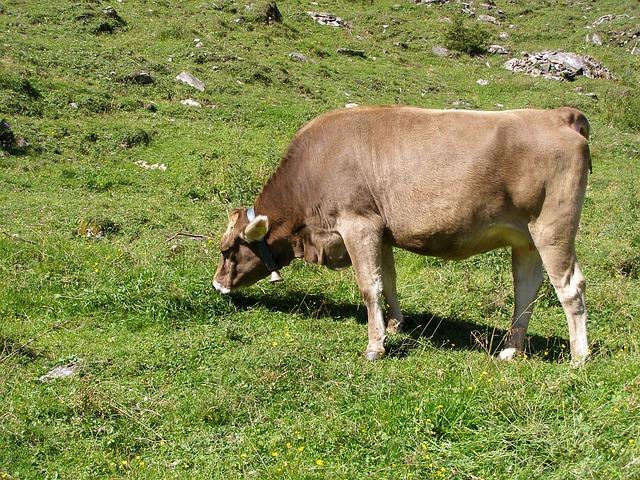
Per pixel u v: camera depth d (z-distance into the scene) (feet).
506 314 28.58
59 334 24.32
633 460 14.83
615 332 26.07
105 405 19.56
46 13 74.49
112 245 32.04
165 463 17.63
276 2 112.98
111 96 57.26
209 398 20.06
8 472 16.87
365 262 23.58
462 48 109.60
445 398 18.58
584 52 118.32
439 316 27.73
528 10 138.72
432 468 16.37
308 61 83.61
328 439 17.80
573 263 22.04
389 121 23.30
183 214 38.93
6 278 27.35
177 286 27.45
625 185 52.60
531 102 87.20
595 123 82.89
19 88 52.47
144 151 49.37
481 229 22.36
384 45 106.01
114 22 76.69
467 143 22.03
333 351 23.53
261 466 17.24
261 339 24.49
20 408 19.21
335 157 23.75
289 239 25.94
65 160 45.44
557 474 15.38
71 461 17.56
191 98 61.41
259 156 49.39
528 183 21.54
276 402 20.20
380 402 19.24
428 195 22.43
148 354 22.93
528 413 17.65
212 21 86.69
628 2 144.15
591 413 17.19
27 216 34.53
